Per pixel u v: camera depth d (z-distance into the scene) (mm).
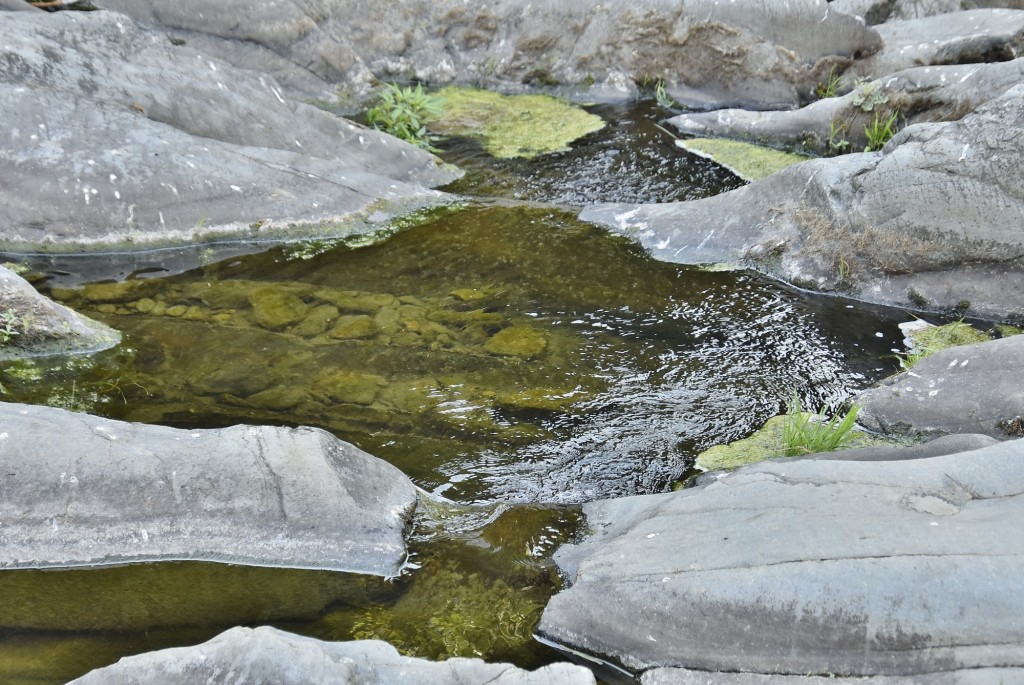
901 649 3285
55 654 3695
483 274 6625
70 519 4129
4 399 5254
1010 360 4984
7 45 6891
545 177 8094
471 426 5078
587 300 6309
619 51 9672
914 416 5008
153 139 7051
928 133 6457
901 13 9781
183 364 5590
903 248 6328
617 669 3602
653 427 5094
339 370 5531
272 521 4172
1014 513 3559
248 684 3127
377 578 4086
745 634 3447
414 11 9719
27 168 6762
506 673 3330
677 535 3836
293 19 9070
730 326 6051
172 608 3920
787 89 9250
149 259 6816
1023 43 8422
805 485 3912
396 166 7922
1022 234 6035
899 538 3512
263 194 7152
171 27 8883
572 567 4062
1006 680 3113
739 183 7953
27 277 6516
